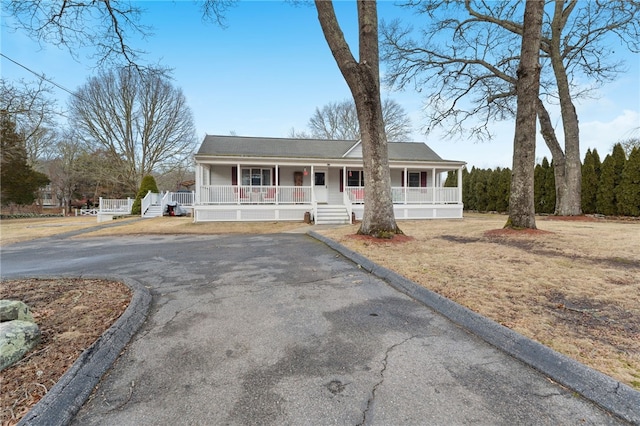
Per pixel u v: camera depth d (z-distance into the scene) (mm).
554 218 13586
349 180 17891
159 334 2865
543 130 14836
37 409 1771
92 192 34969
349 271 5172
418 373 2168
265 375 2172
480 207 24625
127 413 1800
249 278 4809
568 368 2078
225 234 10961
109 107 25391
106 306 3553
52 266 5957
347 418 1728
